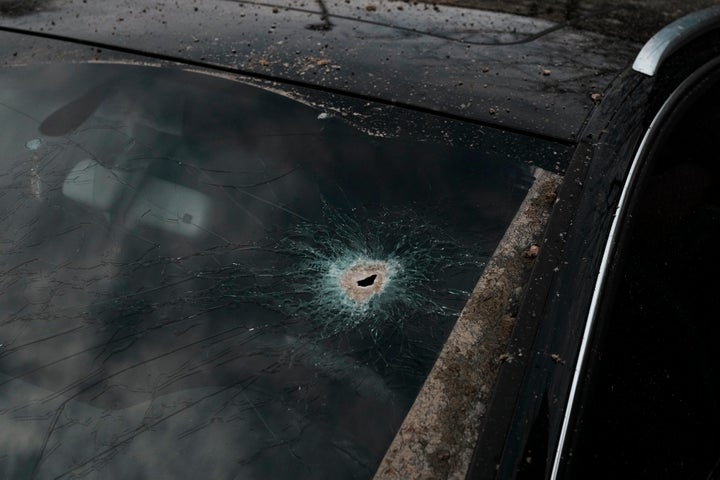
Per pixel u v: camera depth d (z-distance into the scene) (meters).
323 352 1.11
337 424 1.03
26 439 1.04
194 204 1.33
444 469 0.96
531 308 1.12
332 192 1.34
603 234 1.24
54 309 1.18
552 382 1.04
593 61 1.75
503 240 1.24
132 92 1.57
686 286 1.61
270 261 1.24
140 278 1.22
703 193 1.69
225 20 1.92
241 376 1.09
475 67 1.68
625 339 1.27
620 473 1.22
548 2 2.16
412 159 1.39
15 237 1.29
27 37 1.84
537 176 1.35
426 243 1.25
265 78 1.61
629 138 1.43
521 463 0.95
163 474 1.01
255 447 1.03
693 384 1.60
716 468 1.66
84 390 1.09
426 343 1.11
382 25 1.90
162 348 1.13
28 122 1.51
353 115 1.50
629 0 2.24
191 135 1.46
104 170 1.39
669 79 1.62
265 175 1.37
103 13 1.98
